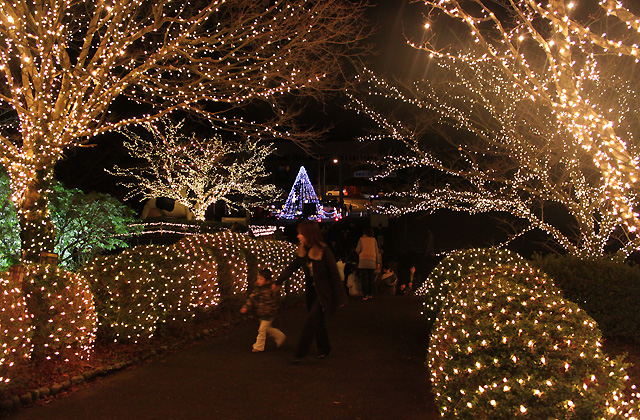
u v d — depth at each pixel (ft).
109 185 93.97
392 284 51.80
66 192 50.16
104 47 35.55
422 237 86.48
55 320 20.20
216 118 40.34
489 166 46.42
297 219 145.28
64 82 35.73
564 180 41.93
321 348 24.44
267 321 25.53
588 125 14.62
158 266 26.96
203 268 30.25
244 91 42.93
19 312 18.37
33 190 35.24
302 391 19.63
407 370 22.56
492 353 12.44
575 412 10.16
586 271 26.81
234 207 115.55
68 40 37.96
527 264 27.86
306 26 38.60
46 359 20.21
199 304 29.86
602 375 11.59
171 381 20.77
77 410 17.53
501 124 42.42
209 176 92.38
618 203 13.93
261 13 39.75
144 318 24.99
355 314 36.63
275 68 39.52
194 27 35.83
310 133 43.86
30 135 34.91
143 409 17.66
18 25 33.24
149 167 87.61
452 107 47.52
